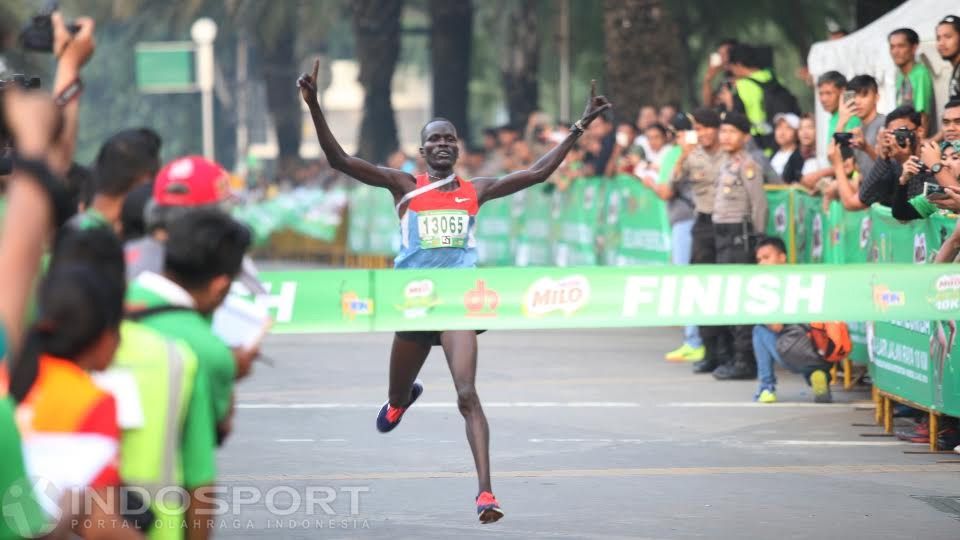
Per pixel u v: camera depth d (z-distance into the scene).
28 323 9.00
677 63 50.91
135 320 9.71
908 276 15.90
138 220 11.81
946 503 17.91
